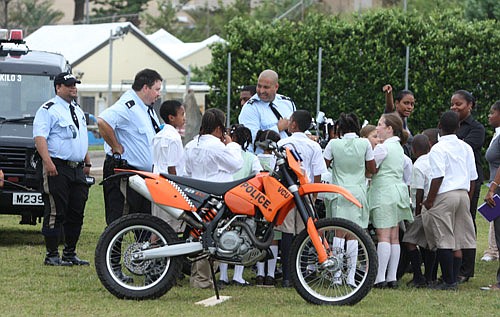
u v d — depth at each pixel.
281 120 17.62
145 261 14.26
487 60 39.09
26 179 20.52
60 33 72.12
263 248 14.12
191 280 15.76
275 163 15.46
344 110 39.75
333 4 94.00
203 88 63.22
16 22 105.25
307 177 15.46
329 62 39.75
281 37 40.31
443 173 16.00
